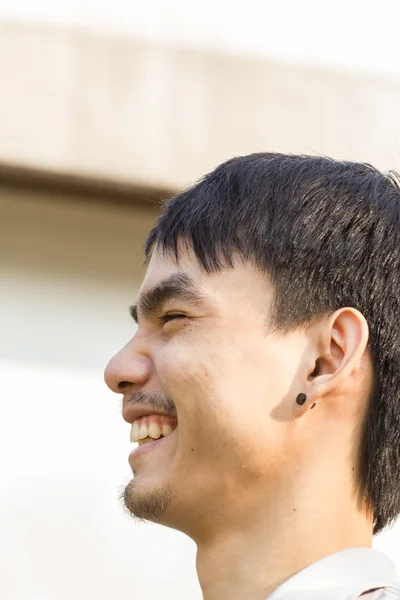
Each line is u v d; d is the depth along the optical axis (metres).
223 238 1.50
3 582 3.11
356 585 1.34
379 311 1.50
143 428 1.51
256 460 1.40
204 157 3.55
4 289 3.41
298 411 1.41
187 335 1.46
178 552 3.25
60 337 3.40
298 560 1.38
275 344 1.44
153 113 3.54
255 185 1.56
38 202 3.50
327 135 3.68
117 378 1.52
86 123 3.48
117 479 3.29
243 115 3.63
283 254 1.48
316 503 1.41
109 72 3.54
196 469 1.42
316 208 1.53
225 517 1.43
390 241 1.55
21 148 3.39
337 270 1.49
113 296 3.49
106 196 3.52
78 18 3.56
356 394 1.46
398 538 3.38
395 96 3.79
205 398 1.42
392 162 3.71
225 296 1.47
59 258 3.48
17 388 3.30
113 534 3.21
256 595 1.38
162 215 1.66
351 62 3.77
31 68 3.46
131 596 3.18
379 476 1.46
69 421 3.31
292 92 3.70
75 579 3.15
